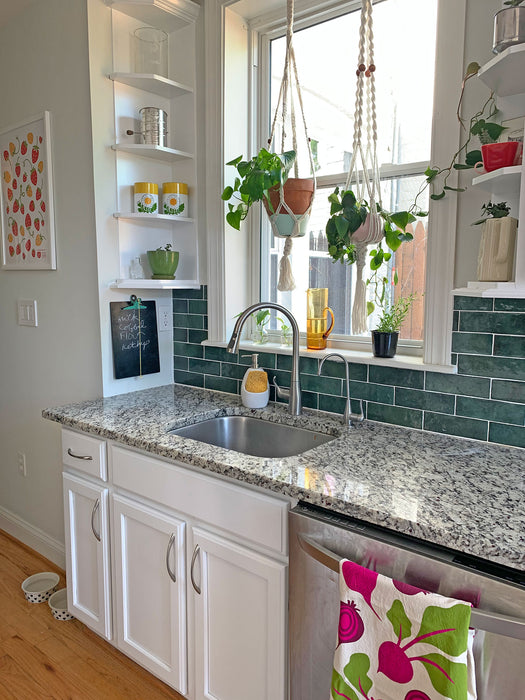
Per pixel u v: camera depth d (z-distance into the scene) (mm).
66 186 2168
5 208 2510
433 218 1565
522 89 1345
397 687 1003
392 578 1090
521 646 942
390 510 1094
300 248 2100
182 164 2256
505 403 1495
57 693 1747
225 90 2066
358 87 1410
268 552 1334
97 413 1887
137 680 1812
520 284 1153
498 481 1255
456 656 934
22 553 2631
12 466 2736
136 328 2229
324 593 1198
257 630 1380
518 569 935
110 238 2111
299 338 1941
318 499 1183
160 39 2148
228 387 2207
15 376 2623
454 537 993
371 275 1885
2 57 2424
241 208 1817
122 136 2113
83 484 1844
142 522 1641
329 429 1721
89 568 1889
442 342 1588
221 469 1374
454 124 1510
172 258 2154
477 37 1460
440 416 1621
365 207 1488
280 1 1967
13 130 2389
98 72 2018
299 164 2092
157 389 2293
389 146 1830
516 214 1414
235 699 1465
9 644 1976
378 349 1743
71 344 2254
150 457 1614
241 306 2242
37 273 2389
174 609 1580
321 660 1224
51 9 2129
